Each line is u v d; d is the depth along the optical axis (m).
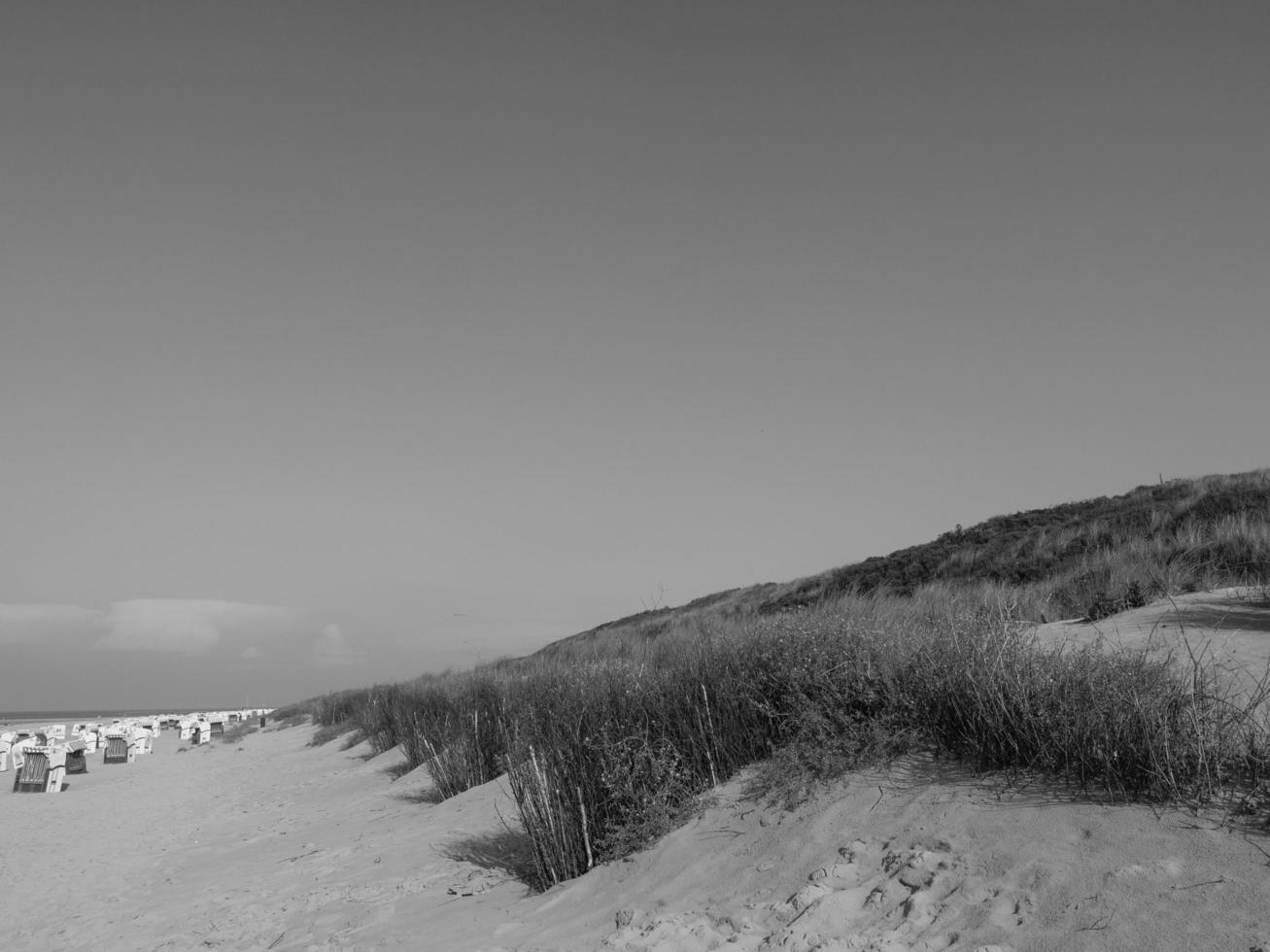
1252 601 8.02
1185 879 3.78
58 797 20.17
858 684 6.20
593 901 5.70
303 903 7.39
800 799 5.77
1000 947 3.77
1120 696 4.85
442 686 17.92
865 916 4.35
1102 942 3.58
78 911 9.06
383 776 15.26
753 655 7.16
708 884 5.31
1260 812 4.05
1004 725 5.23
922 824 4.98
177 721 57.38
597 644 15.38
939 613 8.37
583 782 6.72
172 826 14.75
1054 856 4.26
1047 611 10.90
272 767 22.97
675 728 7.01
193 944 6.82
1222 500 18.19
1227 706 4.72
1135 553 13.92
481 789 10.32
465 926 5.89
